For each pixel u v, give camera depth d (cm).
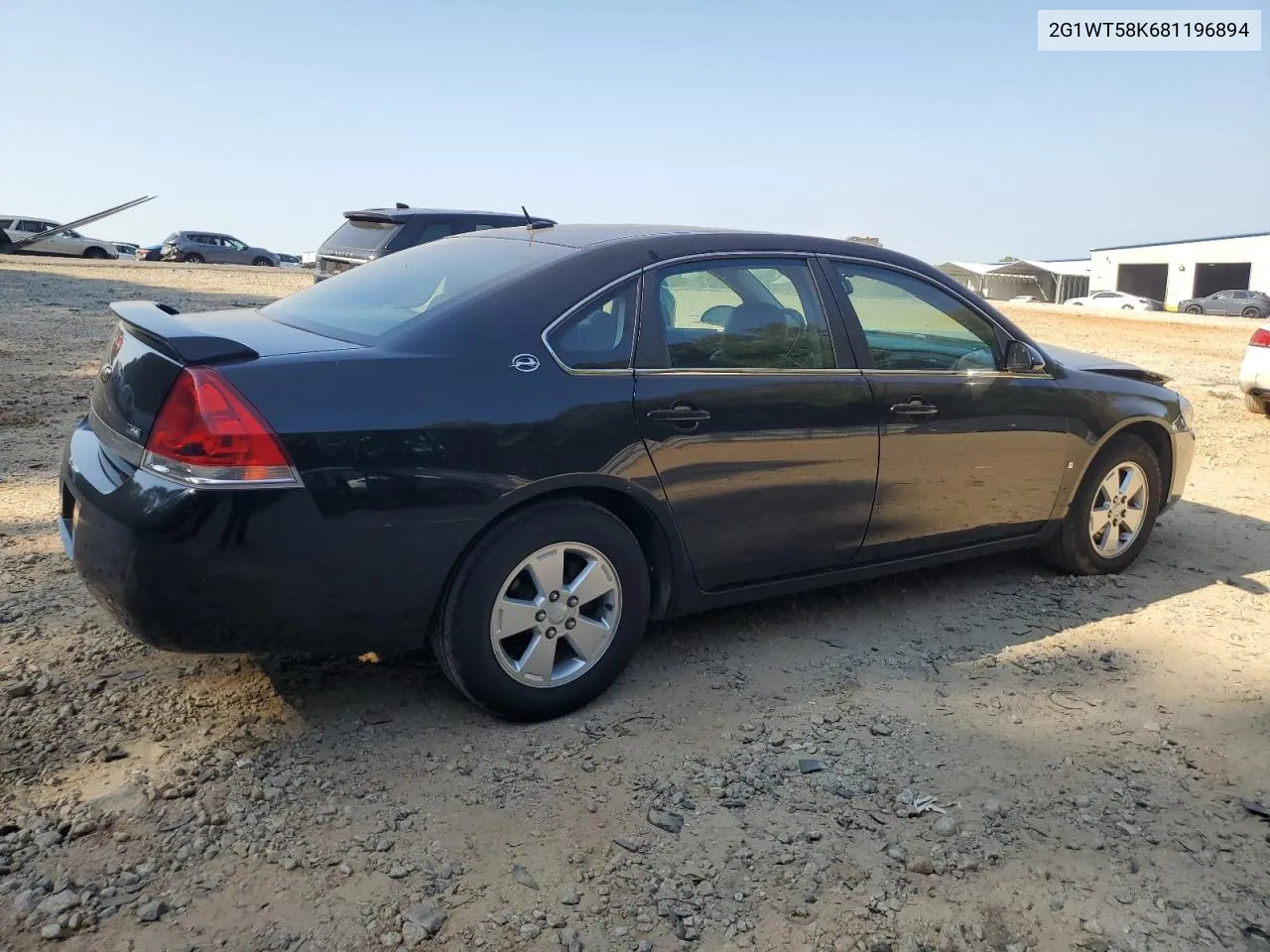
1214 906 267
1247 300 4812
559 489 335
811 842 288
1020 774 326
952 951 249
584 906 260
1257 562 554
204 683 363
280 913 251
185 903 253
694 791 311
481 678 330
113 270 2791
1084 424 480
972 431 438
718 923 256
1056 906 265
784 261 403
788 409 382
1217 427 997
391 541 306
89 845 272
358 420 299
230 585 289
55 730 328
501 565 325
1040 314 3356
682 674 390
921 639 432
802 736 346
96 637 396
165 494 282
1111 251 7456
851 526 411
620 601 356
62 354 1127
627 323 357
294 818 288
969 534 455
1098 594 492
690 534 369
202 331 327
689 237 388
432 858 275
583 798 305
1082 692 386
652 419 350
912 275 436
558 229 415
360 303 373
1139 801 313
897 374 417
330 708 350
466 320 332
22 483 610
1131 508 519
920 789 316
